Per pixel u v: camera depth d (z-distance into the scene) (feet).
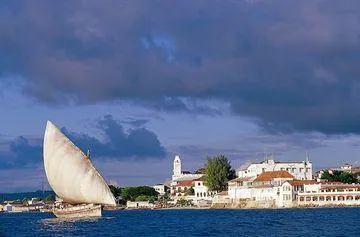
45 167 510.17
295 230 388.37
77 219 537.65
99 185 517.14
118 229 428.15
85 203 535.19
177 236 357.82
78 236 368.48
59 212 554.87
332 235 344.08
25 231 418.51
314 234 353.51
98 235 375.04
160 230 414.82
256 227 425.28
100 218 539.29
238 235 355.36
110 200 522.47
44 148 506.07
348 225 428.56
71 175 506.48
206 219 563.48
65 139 507.30
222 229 411.54
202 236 353.31
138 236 363.15
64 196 516.32
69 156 506.07
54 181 508.53
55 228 445.78
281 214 634.02
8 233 400.88
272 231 382.63
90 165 514.27
